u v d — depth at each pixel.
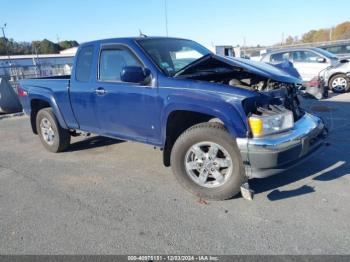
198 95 3.70
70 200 4.12
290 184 4.14
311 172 4.44
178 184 4.41
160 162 5.30
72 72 5.31
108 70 4.74
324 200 3.71
